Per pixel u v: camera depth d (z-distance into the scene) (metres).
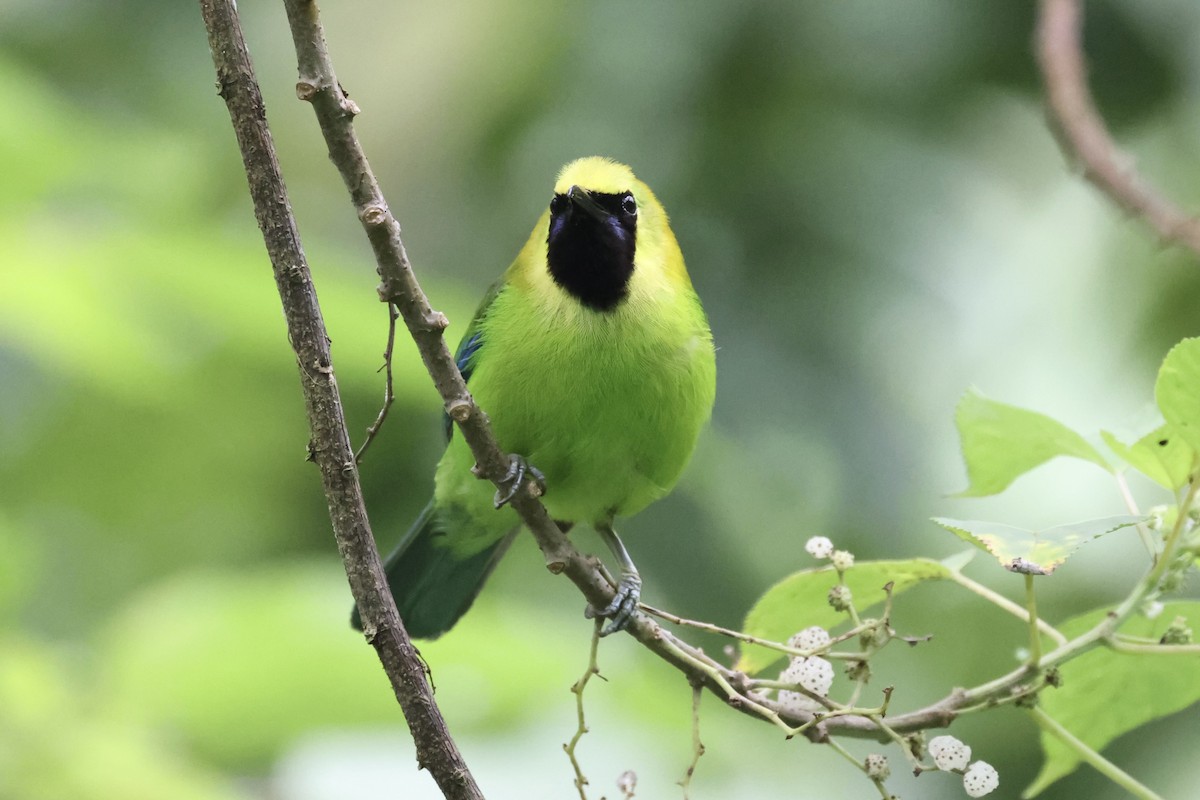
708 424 11.67
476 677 8.71
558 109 13.15
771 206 12.95
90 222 9.78
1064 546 5.27
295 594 7.84
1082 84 8.14
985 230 13.34
